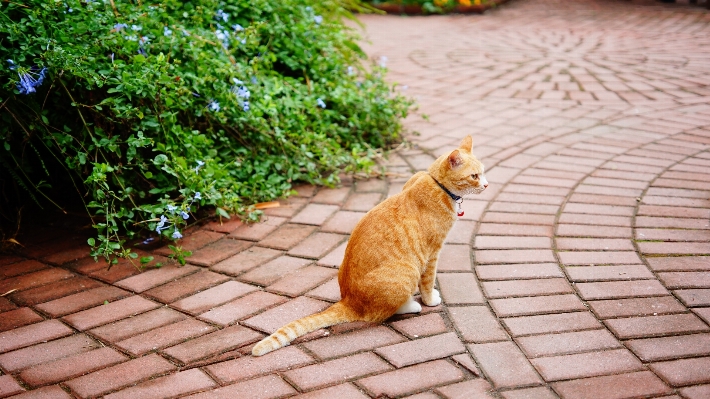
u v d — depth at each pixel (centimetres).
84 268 349
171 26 437
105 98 380
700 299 294
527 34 1027
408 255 279
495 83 717
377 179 460
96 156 359
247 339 278
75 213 412
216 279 332
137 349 274
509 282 318
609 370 248
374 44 960
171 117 377
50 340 284
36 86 353
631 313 286
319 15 629
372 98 526
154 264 350
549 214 394
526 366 253
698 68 744
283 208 418
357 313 282
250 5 529
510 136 537
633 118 576
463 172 280
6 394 246
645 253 341
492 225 382
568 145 512
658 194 414
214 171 389
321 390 242
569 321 282
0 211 399
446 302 303
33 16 364
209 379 252
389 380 246
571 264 333
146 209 354
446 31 1077
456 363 256
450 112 611
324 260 347
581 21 1143
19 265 355
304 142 455
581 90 676
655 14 1177
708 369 246
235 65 452
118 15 422
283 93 500
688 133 530
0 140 368
